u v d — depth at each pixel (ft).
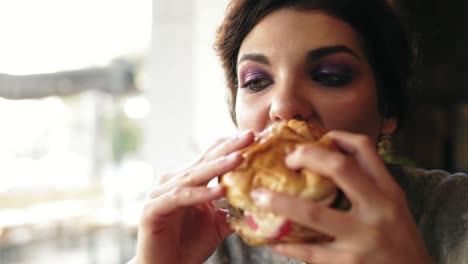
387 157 4.27
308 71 2.97
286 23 2.97
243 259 4.08
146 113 12.01
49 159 18.54
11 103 17.25
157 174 11.69
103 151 18.48
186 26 11.53
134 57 17.37
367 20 3.21
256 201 2.14
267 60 3.00
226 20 3.73
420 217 3.64
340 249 2.06
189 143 11.17
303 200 2.04
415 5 6.40
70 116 18.89
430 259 2.13
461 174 3.83
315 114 2.92
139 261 3.10
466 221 3.41
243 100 3.18
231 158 2.43
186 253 3.41
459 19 10.25
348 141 2.27
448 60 10.36
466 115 10.44
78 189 17.78
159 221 2.97
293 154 2.23
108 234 15.69
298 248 2.17
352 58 3.01
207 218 3.52
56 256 14.73
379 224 2.00
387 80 3.51
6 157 17.44
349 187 2.02
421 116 9.98
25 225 13.35
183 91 11.61
